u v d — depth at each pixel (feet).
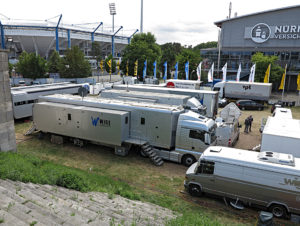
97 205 25.64
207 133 45.39
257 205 32.73
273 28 182.70
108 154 52.85
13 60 277.44
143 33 239.30
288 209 30.50
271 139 42.32
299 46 177.37
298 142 40.73
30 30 293.02
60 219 18.48
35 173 31.17
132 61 199.62
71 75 186.60
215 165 34.35
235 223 29.35
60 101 60.03
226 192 33.99
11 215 16.60
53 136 58.18
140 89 86.33
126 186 38.29
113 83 147.54
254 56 168.14
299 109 110.32
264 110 108.17
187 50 198.70
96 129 52.13
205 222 24.93
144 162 49.39
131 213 24.82
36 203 21.17
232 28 197.77
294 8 174.19
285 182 30.25
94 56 342.44
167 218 24.61
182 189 39.14
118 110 53.11
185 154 47.83
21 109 74.43
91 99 59.31
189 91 79.25
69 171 35.24
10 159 35.12
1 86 39.47
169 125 48.39
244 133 73.15
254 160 32.60
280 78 165.27
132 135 52.49
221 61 196.75
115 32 393.91
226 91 121.49
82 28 353.10
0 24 275.80
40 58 180.45
